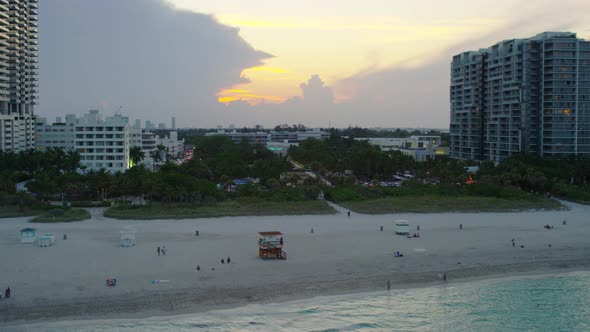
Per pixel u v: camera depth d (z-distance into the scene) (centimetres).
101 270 9762
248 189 18612
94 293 8606
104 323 7606
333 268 10325
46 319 7638
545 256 11519
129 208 16012
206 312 8138
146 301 8394
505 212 16862
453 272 10356
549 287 9794
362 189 19350
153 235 12781
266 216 15712
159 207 16188
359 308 8588
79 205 16875
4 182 17775
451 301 9056
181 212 15550
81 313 7875
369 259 10956
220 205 16725
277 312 8275
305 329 7738
